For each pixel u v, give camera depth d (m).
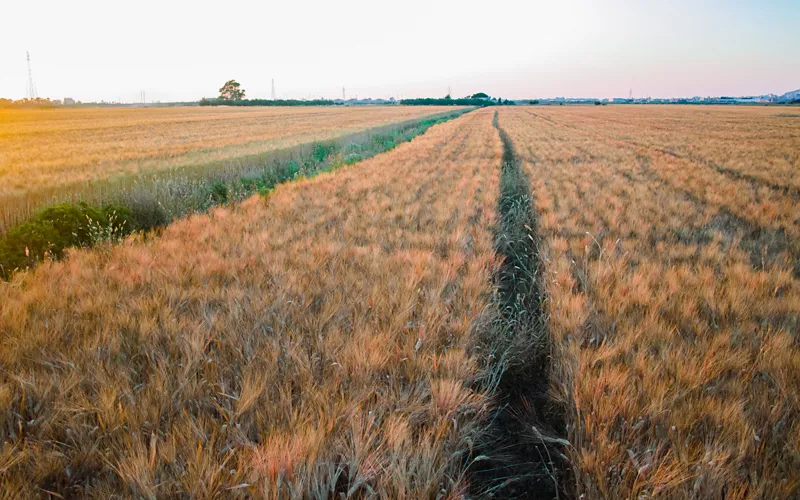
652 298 3.86
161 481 1.92
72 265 4.56
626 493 1.94
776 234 6.51
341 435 2.22
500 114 70.38
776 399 2.49
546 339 3.72
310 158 16.91
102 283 4.05
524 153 18.36
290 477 1.92
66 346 2.96
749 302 3.81
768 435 2.25
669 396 2.51
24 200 7.82
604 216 7.32
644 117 56.97
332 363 2.78
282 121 43.31
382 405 2.46
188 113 67.81
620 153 18.53
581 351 3.03
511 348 3.57
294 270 4.47
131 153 15.42
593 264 4.81
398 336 3.25
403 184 10.32
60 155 14.91
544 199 8.56
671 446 2.16
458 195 9.06
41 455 2.05
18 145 18.94
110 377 2.60
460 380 2.66
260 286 4.07
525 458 2.64
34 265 5.55
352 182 10.52
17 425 2.29
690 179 11.86
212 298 3.82
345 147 20.06
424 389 2.63
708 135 28.75
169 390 2.49
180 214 8.35
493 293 4.41
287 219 7.00
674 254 5.33
